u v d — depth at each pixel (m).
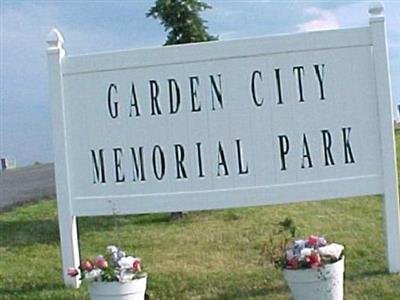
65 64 5.76
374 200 8.73
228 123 5.64
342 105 5.56
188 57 5.66
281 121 5.61
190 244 7.10
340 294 4.87
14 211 10.15
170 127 5.69
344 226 7.41
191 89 5.67
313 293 4.78
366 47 5.54
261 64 5.61
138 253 6.86
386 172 5.54
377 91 5.53
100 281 4.82
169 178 5.71
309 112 5.58
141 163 5.73
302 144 5.60
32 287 5.84
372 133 5.55
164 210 5.71
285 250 5.05
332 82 5.56
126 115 5.73
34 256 7.04
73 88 5.77
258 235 7.26
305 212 8.29
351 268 5.79
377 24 5.50
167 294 5.45
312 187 5.59
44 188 13.90
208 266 6.20
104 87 5.74
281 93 5.60
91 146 5.77
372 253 6.24
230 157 5.65
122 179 5.75
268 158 5.62
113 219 8.54
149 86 5.71
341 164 5.57
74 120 5.77
